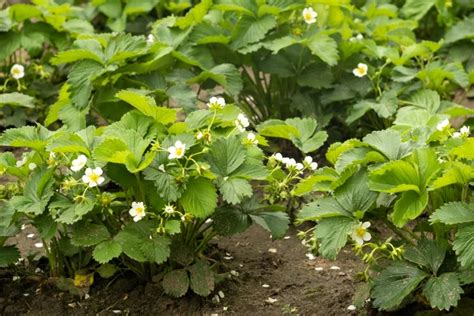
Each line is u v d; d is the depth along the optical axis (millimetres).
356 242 4172
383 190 3979
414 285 3906
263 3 6148
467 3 7801
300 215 4191
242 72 6480
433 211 4234
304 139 5449
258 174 4332
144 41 5648
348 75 6305
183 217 4254
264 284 4777
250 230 5414
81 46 5695
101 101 5699
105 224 4543
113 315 4492
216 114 4602
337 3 6320
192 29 6277
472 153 3979
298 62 6266
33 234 5328
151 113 4590
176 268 4613
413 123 5184
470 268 3865
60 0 8164
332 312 4480
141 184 4340
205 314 4500
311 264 4996
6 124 6598
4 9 7715
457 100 7109
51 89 6980
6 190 4625
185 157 4266
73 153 4512
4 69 7055
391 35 6902
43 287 4699
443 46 7141
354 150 4348
